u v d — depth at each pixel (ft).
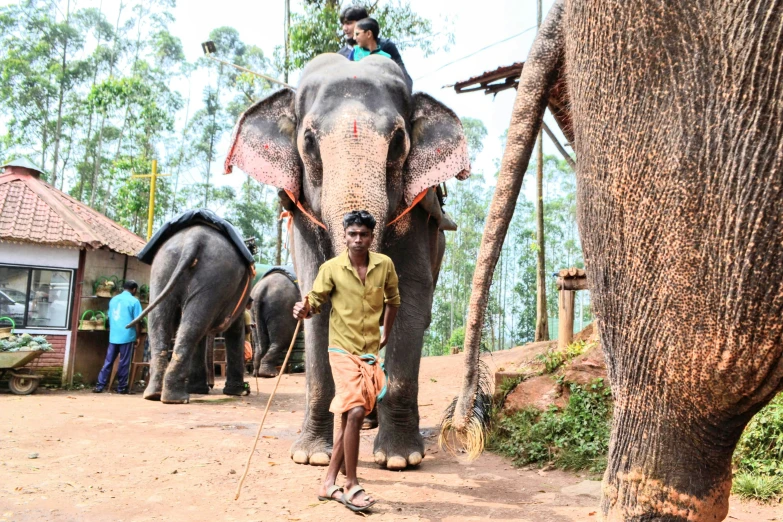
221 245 30.27
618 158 6.53
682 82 6.01
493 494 13.62
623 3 6.40
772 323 5.62
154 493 13.28
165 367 29.66
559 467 15.85
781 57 5.45
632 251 6.53
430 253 18.95
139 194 101.50
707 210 5.87
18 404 26.45
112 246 37.76
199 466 15.61
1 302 34.60
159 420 22.49
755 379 5.88
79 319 36.17
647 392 6.70
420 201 17.03
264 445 18.37
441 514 12.12
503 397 19.63
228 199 142.92
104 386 34.86
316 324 16.39
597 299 7.14
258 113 17.25
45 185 41.55
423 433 20.97
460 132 16.94
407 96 16.71
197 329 29.14
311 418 16.43
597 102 6.74
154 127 112.16
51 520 11.56
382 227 14.29
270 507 12.41
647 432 6.74
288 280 45.78
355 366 12.64
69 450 17.06
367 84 15.80
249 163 16.79
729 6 5.74
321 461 15.89
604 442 15.72
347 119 14.90
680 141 6.00
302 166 16.80
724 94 5.76
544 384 18.95
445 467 16.25
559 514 12.12
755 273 5.63
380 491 13.74
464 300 151.12
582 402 17.13
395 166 15.78
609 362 7.20
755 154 5.59
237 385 32.99
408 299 16.74
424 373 40.45
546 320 57.88
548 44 8.13
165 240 31.53
